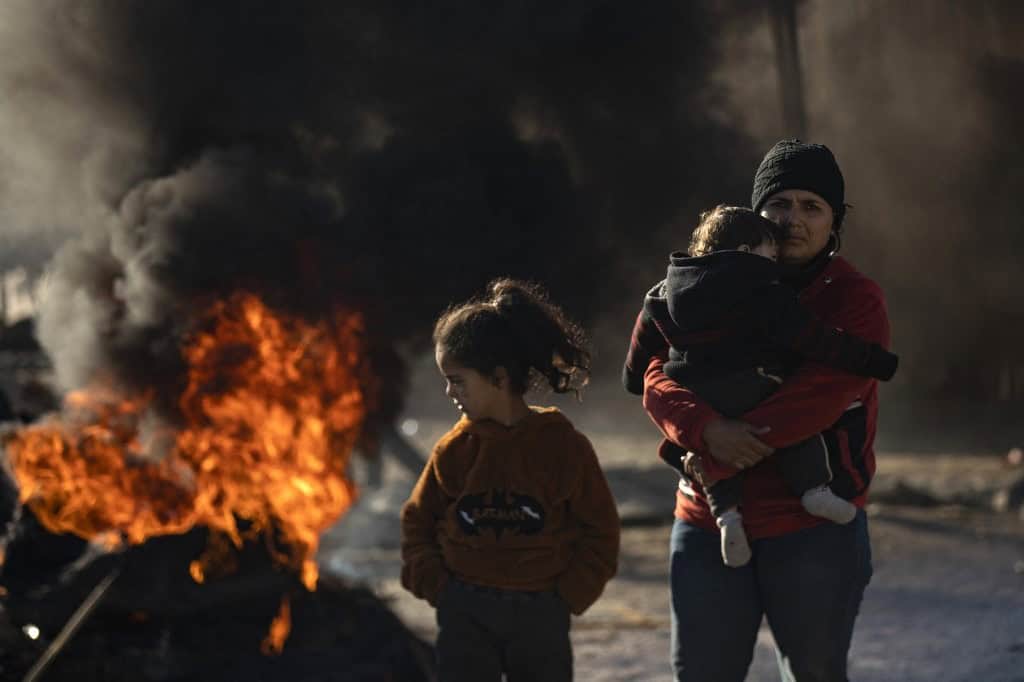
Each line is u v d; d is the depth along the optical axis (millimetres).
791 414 3428
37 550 6965
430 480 3988
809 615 3516
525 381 3861
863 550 3590
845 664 3602
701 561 3670
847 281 3664
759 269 3477
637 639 7832
